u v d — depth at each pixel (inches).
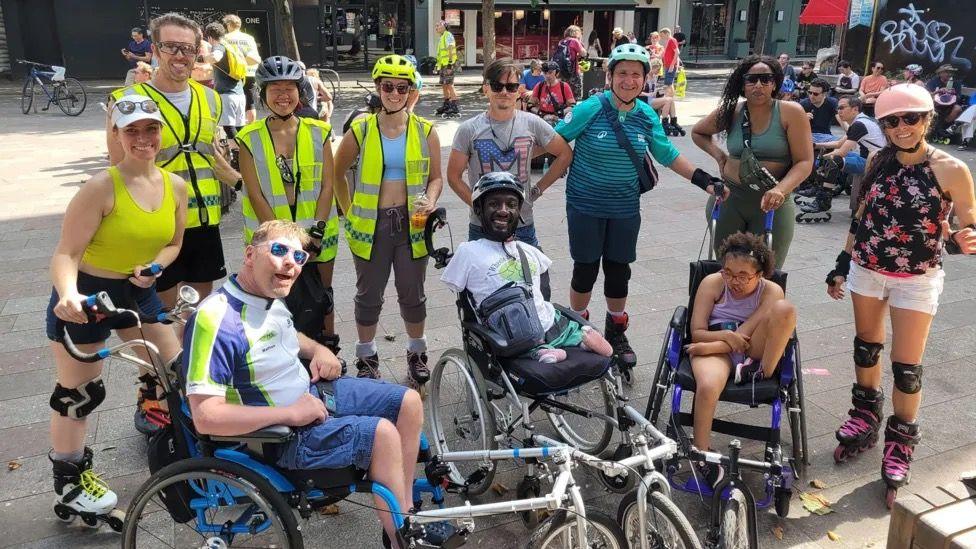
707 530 128.0
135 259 125.0
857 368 150.0
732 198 178.5
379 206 166.6
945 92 507.8
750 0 1179.3
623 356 183.6
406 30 999.0
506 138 170.6
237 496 104.7
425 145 167.6
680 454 123.0
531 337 133.0
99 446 152.1
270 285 103.8
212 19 891.4
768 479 130.7
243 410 99.3
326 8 971.3
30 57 872.3
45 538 126.1
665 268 264.2
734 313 145.7
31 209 327.3
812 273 259.3
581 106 174.7
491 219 142.6
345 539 127.6
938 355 194.5
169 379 106.6
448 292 240.5
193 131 154.9
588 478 145.6
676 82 726.5
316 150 160.2
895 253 134.9
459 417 162.9
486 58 689.6
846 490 141.3
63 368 122.2
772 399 133.6
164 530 127.7
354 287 244.1
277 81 149.5
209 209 159.3
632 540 113.7
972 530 97.3
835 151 324.5
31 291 235.1
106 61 887.7
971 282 249.6
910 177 131.9
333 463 103.8
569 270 259.6
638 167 174.2
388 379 182.4
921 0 578.9
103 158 432.1
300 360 120.0
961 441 155.9
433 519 105.3
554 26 1080.2
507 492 141.0
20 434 155.5
